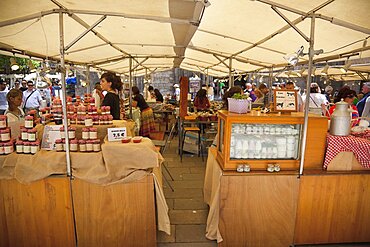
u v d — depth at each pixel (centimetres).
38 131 225
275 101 243
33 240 216
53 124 241
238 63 711
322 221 230
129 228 219
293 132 232
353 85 1223
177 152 559
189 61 817
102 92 506
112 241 220
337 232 234
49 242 217
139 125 611
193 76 1441
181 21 245
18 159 202
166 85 1436
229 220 223
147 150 212
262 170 225
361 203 229
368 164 225
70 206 212
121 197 214
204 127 563
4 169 204
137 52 585
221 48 495
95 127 230
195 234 254
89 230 217
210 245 237
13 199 209
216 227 233
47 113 269
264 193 221
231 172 219
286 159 231
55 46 404
